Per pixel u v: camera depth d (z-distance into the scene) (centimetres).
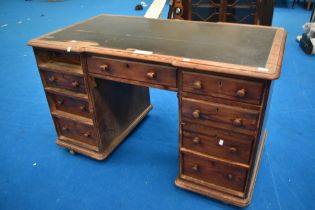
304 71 292
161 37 153
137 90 211
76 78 162
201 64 117
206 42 142
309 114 224
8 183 175
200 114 133
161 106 249
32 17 536
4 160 193
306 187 162
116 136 198
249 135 128
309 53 329
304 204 152
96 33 166
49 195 166
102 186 170
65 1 653
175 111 242
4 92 279
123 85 191
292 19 455
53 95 181
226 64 115
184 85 129
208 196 155
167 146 201
